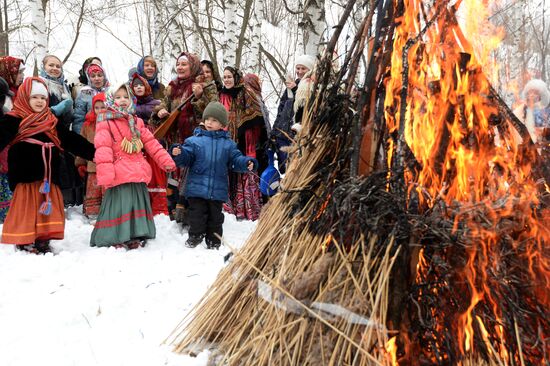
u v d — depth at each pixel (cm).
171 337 256
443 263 194
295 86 540
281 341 203
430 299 194
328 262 209
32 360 236
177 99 585
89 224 541
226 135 487
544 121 365
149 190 560
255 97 606
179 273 370
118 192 443
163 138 577
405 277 197
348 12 248
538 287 203
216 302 244
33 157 416
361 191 207
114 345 250
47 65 591
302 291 206
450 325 191
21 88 427
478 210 198
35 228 416
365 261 199
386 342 186
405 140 212
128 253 424
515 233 211
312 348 197
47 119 427
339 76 244
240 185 588
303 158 248
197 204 465
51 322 276
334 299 201
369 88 227
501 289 197
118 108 451
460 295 196
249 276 239
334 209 215
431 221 196
